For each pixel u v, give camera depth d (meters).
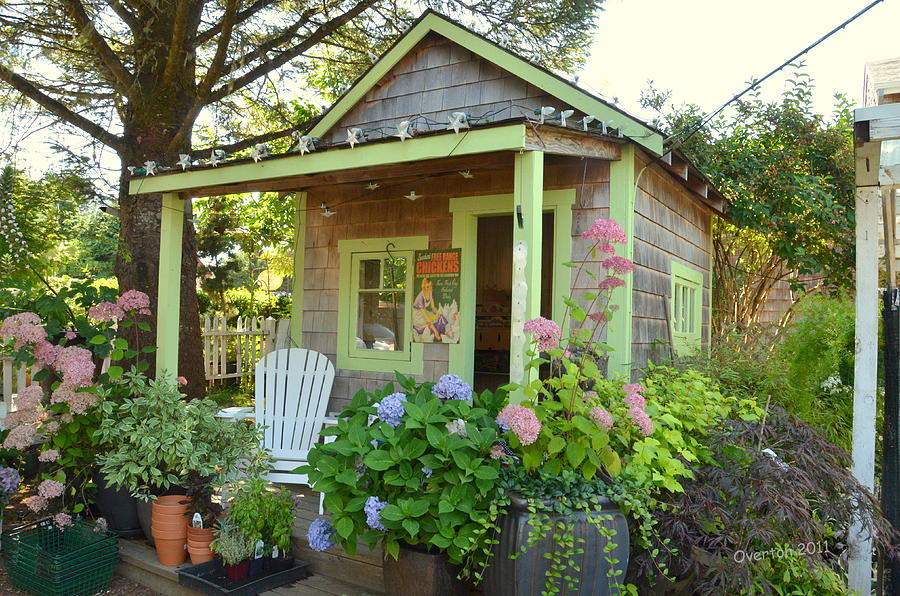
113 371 4.30
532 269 3.42
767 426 3.35
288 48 7.73
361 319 5.58
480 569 3.03
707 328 7.35
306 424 5.05
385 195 5.50
